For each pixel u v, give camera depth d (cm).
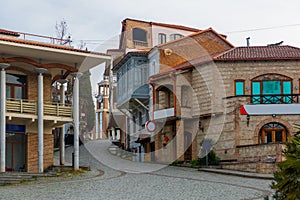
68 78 2525
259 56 2748
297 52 2834
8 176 1905
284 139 2584
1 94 2077
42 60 2184
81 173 2075
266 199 877
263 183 1762
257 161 2259
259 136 2591
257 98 2647
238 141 2584
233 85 2720
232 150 2592
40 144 2139
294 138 792
